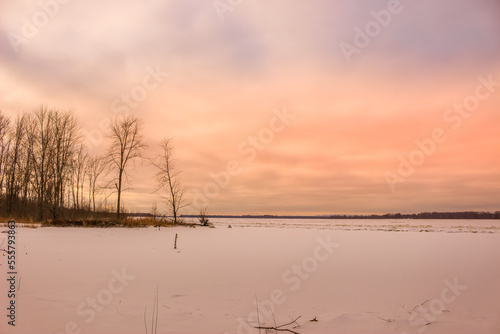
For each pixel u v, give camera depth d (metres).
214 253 13.22
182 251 13.52
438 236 25.50
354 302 6.27
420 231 35.75
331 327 4.92
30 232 18.92
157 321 5.05
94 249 12.93
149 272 8.76
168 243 16.44
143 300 6.12
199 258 11.66
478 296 6.71
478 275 8.95
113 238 17.94
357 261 11.48
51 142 30.95
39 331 4.43
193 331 4.70
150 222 31.06
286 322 5.13
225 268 9.74
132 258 11.04
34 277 7.57
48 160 30.50
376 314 5.52
